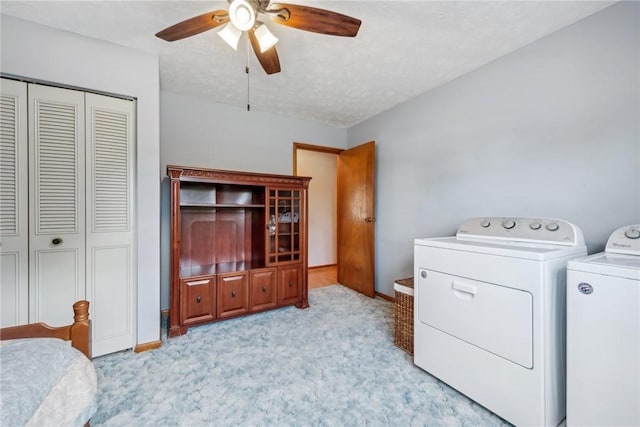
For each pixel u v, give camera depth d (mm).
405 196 2969
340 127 3916
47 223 1741
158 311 2070
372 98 2877
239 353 1987
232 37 1453
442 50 1975
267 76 2396
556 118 1761
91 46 1824
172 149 2777
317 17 1310
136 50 1967
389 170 3193
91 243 1864
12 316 1666
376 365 1841
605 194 1564
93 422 1317
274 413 1399
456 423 1338
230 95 2818
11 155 1650
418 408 1440
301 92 2725
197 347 2068
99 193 1883
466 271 1486
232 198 3008
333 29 1386
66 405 879
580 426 1123
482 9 1555
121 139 1950
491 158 2135
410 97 2846
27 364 827
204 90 2693
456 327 1534
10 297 1662
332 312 2814
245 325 2477
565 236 1439
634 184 1464
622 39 1492
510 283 1292
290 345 2111
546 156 1812
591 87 1609
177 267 2260
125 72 1927
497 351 1345
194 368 1789
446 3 1511
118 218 1947
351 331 2363
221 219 2953
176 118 2791
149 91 2012
